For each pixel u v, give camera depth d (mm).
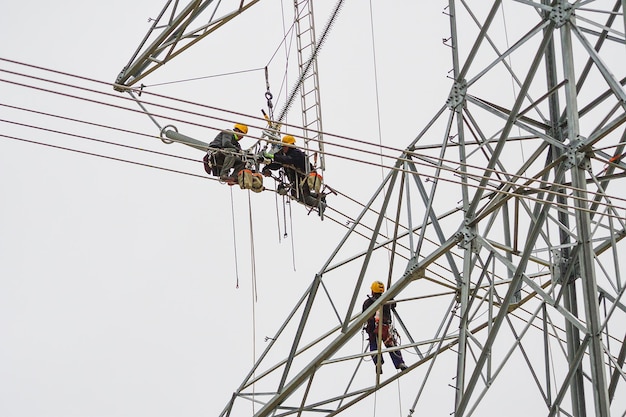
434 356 56875
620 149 54406
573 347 53844
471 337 53594
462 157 55438
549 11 52344
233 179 60219
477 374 51281
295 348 58281
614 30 51438
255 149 60156
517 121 52969
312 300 58562
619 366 50875
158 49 57125
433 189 55812
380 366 57969
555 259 55375
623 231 54969
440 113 56312
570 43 51938
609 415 48719
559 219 56250
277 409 58656
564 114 54594
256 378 60031
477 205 54031
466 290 53594
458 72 55844
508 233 58250
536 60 51969
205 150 59594
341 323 57969
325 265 58406
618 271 51219
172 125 59594
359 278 56375
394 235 57656
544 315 53375
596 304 49656
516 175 50656
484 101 54750
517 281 51250
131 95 58031
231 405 60125
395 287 56312
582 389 53531
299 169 60688
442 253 54969
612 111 51406
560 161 51688
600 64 50656
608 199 52281
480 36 54125
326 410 58656
